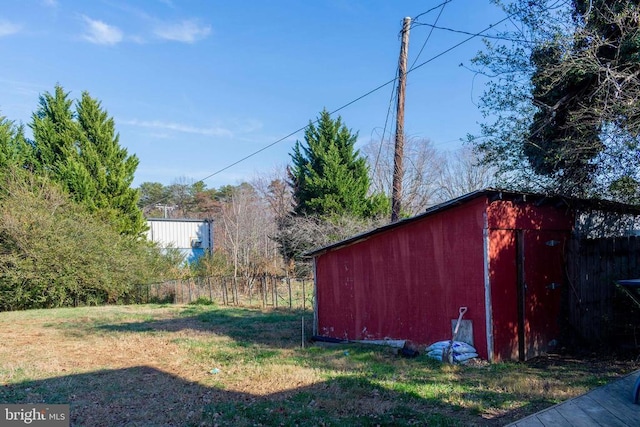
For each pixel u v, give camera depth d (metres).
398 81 11.84
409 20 11.66
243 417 4.86
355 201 27.20
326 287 10.37
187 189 58.47
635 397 4.05
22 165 24.39
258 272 25.02
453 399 5.17
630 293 6.28
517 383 5.70
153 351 9.05
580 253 8.34
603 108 6.73
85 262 21.45
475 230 7.39
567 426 3.46
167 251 27.97
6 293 19.70
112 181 26.41
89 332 12.05
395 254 8.81
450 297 7.77
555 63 7.72
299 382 6.18
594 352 7.72
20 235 19.98
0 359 8.46
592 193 8.42
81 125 26.53
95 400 5.70
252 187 38.59
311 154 28.83
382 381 6.04
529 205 7.87
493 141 9.09
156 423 4.82
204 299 21.12
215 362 7.75
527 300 7.71
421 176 31.08
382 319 9.03
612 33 7.37
